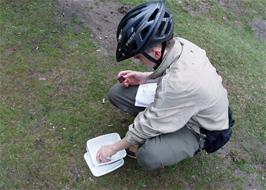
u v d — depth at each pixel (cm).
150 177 298
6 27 394
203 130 262
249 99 386
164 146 263
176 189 296
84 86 353
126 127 326
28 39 386
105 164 291
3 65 356
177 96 238
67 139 310
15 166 287
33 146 301
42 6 426
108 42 405
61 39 394
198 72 239
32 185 279
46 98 336
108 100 344
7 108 323
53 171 288
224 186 307
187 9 501
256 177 319
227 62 431
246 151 336
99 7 447
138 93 295
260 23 534
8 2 421
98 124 325
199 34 462
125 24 244
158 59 246
